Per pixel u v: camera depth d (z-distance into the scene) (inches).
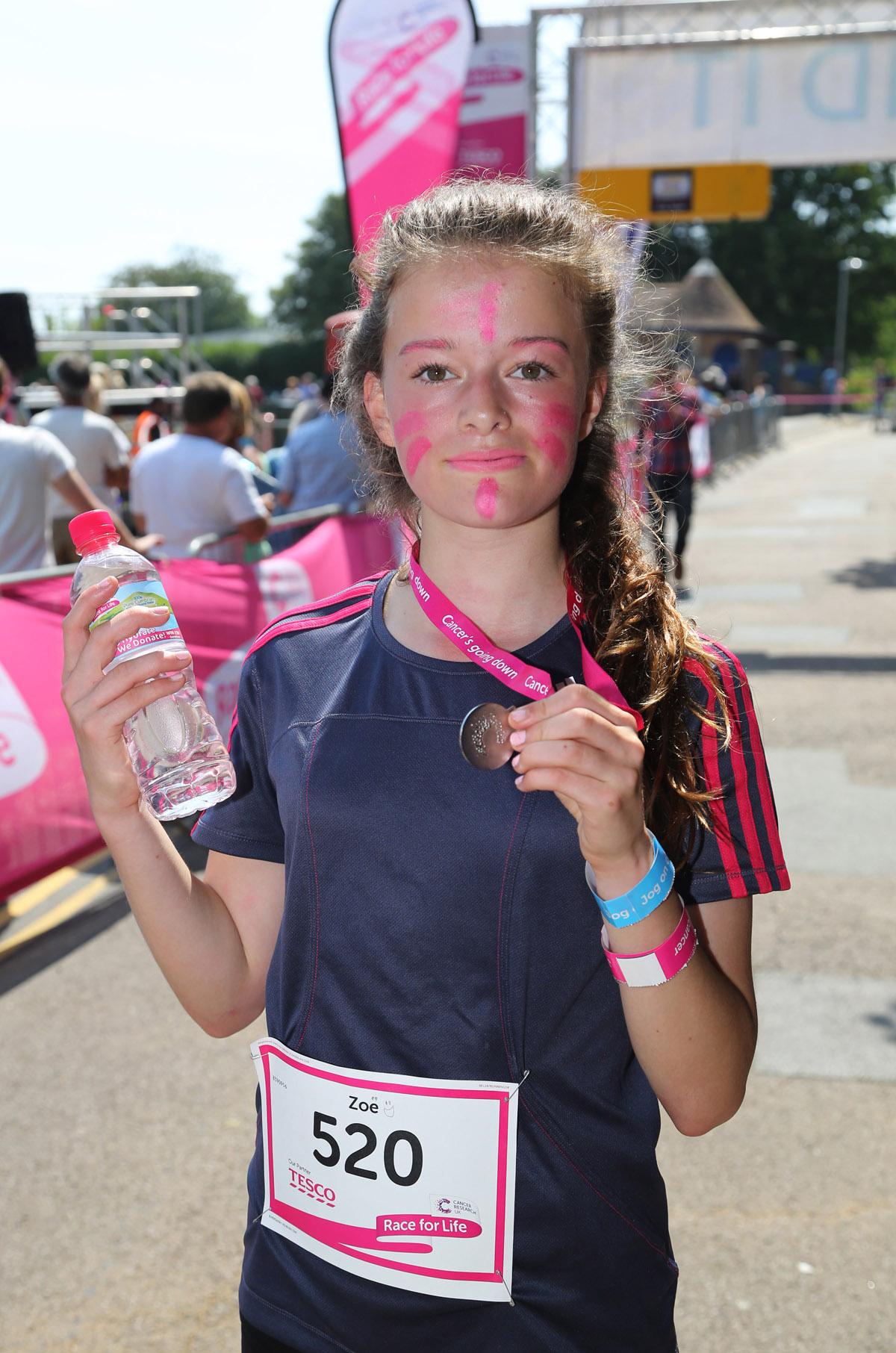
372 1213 46.8
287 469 276.7
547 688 44.7
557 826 43.7
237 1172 111.8
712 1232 102.3
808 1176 109.3
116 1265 100.3
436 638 47.6
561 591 49.2
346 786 45.5
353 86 241.4
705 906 47.3
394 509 54.4
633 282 53.0
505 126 334.0
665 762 45.7
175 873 50.0
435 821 44.4
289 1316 48.7
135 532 277.0
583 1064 46.1
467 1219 45.7
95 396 275.3
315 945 47.0
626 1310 46.5
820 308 2215.8
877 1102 120.3
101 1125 119.4
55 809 158.1
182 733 54.7
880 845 185.0
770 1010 138.3
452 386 45.1
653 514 60.6
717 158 377.1
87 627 47.1
